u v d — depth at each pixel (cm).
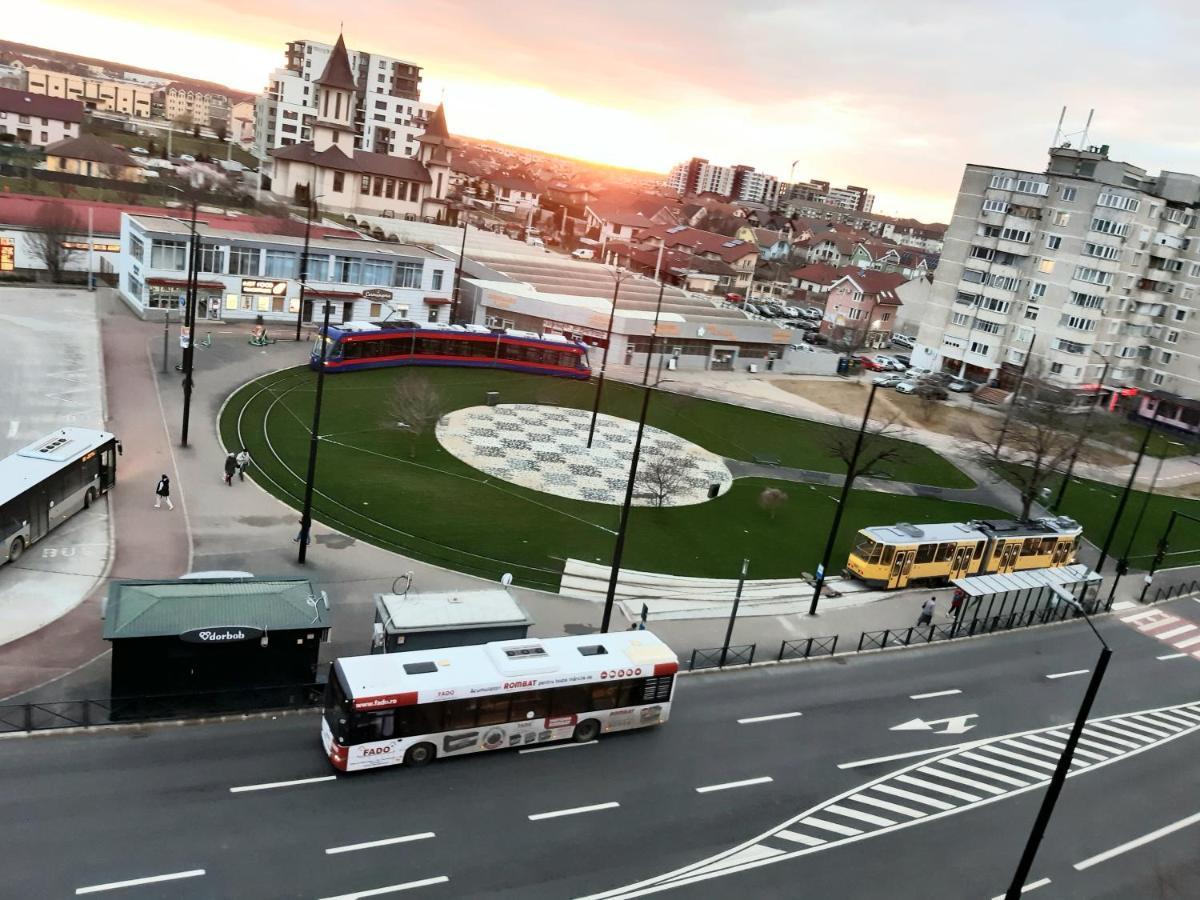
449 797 2339
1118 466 7662
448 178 15212
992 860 2439
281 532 3819
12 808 2033
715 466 6012
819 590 3922
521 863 2127
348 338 6462
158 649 2434
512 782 2447
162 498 3875
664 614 3691
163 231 6619
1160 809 2828
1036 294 9925
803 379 9375
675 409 7281
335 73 13338
